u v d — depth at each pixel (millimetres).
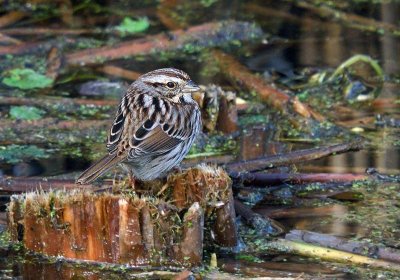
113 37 18031
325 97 15789
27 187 11977
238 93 15859
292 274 10297
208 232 10984
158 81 11977
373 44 17719
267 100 15336
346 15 18938
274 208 12039
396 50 17422
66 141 14055
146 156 11078
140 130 11234
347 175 12703
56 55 16812
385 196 12320
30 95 15633
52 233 10688
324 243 10961
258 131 14414
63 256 10711
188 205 10867
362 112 15188
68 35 17922
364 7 19328
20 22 18391
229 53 17500
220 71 16719
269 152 13656
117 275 10336
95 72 16625
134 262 10477
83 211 10492
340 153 13445
